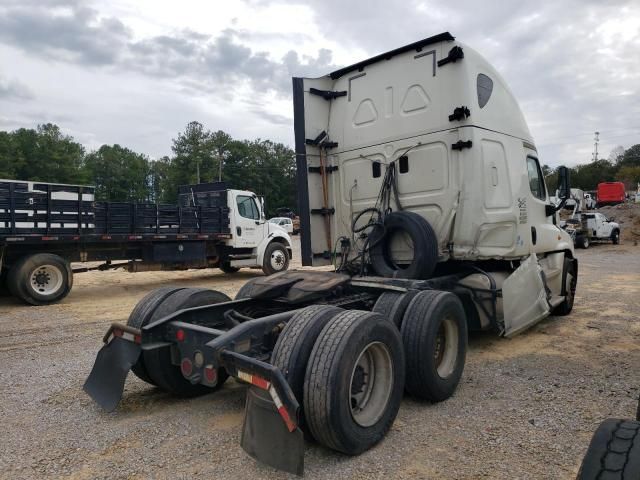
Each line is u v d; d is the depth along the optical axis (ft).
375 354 11.59
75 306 30.71
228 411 13.39
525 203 20.21
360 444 10.57
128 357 12.49
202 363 11.75
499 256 18.54
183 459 10.63
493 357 18.13
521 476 9.76
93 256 34.73
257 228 45.44
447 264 18.80
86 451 11.01
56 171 253.85
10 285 30.27
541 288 20.30
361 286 15.84
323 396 10.04
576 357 18.06
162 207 37.73
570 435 11.56
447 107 17.42
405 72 18.52
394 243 18.47
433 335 13.30
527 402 13.69
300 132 20.01
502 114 18.99
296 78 19.99
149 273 49.42
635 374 15.99
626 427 6.96
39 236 31.01
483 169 17.53
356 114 19.94
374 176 19.38
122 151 319.06
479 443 11.22
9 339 21.81
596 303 29.14
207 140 276.00
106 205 34.32
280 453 9.32
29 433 11.95
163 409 13.52
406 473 9.93
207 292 15.08
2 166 234.99
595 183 292.81
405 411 13.19
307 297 14.65
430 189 17.88
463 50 17.12
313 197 20.39
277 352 10.77
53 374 16.65
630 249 75.82
